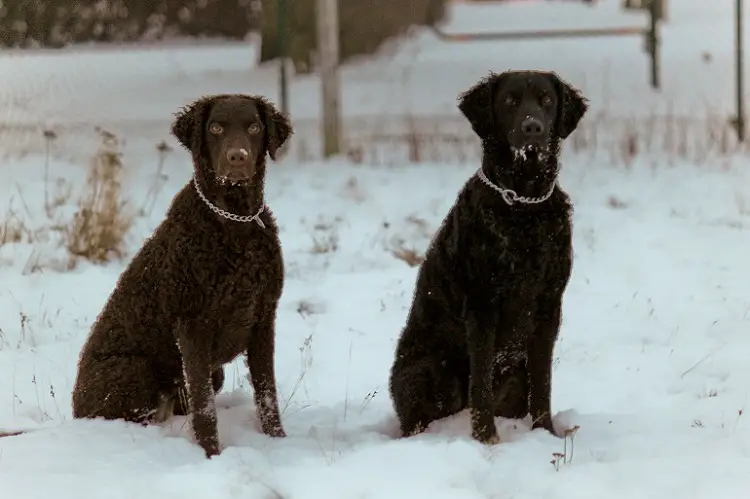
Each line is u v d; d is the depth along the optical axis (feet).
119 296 22.82
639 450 21.42
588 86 76.48
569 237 22.41
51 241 40.32
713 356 28.96
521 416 24.40
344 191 50.31
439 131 65.00
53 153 57.41
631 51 87.61
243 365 29.17
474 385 22.25
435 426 23.76
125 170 49.24
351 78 83.92
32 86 74.84
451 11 115.65
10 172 51.88
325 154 59.47
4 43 89.76
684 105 70.23
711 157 56.80
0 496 18.43
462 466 19.98
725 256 39.40
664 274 37.37
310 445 22.16
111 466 19.99
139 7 95.14
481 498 18.58
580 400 25.98
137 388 22.58
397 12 95.86
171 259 21.65
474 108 22.93
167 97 73.15
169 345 22.66
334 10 58.29
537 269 21.88
